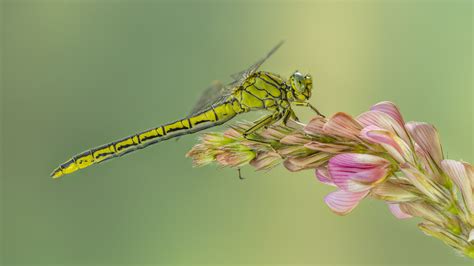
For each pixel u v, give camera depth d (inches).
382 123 13.3
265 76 14.5
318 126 13.4
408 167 13.1
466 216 13.1
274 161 13.5
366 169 13.1
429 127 13.2
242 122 13.6
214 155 13.6
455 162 13.1
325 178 13.3
